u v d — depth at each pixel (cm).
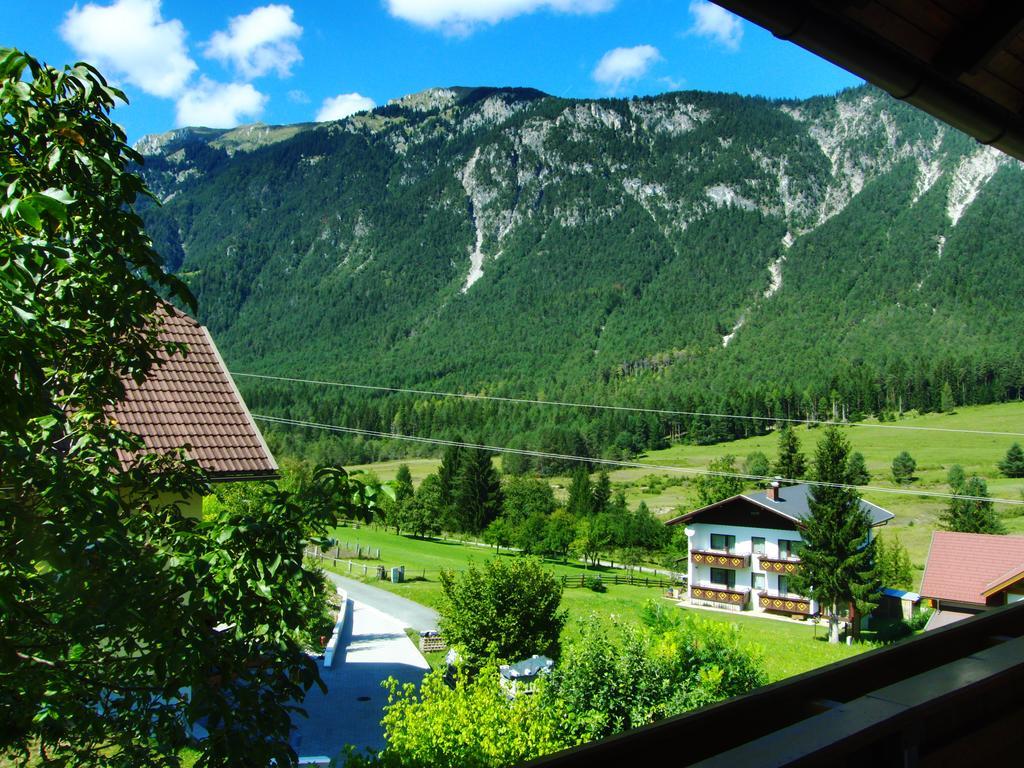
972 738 184
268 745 330
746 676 912
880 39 196
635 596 3500
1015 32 199
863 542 2719
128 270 385
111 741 367
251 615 370
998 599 1839
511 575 1675
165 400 1067
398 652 1809
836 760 132
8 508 311
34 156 357
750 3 174
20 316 286
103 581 327
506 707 734
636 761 136
